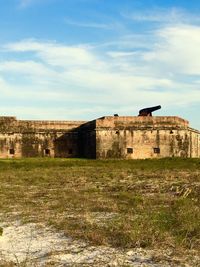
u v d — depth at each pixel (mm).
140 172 28953
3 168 33406
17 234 11188
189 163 35188
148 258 8633
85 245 9766
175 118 44000
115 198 17141
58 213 13961
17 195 18562
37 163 36875
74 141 47625
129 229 10812
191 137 45375
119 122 43500
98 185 22109
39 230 11539
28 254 9219
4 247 9938
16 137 46625
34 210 14688
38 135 47062
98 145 42906
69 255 8977
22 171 30969
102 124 43188
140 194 18391
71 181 24078
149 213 13102
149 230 10438
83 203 15828
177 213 12562
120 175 27000
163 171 29391
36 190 20422
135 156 43219
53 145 47219
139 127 43562
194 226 10828
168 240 9766
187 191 18406
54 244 10008
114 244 9742
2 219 13273
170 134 43688
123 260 8500
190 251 9039
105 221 12273
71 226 11734
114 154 43062
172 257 8656
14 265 8344
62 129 47531
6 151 46438
